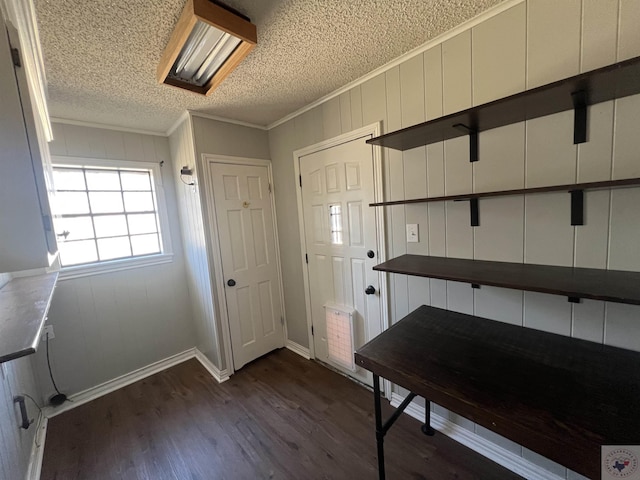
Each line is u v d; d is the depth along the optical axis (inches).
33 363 81.5
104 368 95.3
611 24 41.1
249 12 47.0
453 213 61.6
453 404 37.3
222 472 61.1
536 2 46.8
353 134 78.0
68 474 62.5
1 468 45.1
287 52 59.4
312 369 100.0
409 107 65.0
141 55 56.2
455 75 57.0
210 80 65.4
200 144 90.4
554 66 46.2
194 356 115.8
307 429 72.0
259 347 108.2
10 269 28.2
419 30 55.6
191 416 79.4
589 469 28.4
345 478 57.8
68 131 88.2
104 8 42.6
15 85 28.7
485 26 52.2
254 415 78.3
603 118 42.7
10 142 28.4
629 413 32.2
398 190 70.7
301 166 97.0
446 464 59.6
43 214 30.1
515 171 52.2
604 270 44.8
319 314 100.6
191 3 41.6
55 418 81.7
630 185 37.4
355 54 62.4
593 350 45.1
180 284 113.3
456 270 52.0
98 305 94.2
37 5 39.9
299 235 103.0
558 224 48.8
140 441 71.2
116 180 99.8
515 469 56.7
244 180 101.9
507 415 33.2
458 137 58.8
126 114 86.9
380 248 76.5
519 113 47.0
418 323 59.5
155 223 108.9
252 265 105.2
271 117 99.1
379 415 50.6
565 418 32.0
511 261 54.6
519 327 54.7
